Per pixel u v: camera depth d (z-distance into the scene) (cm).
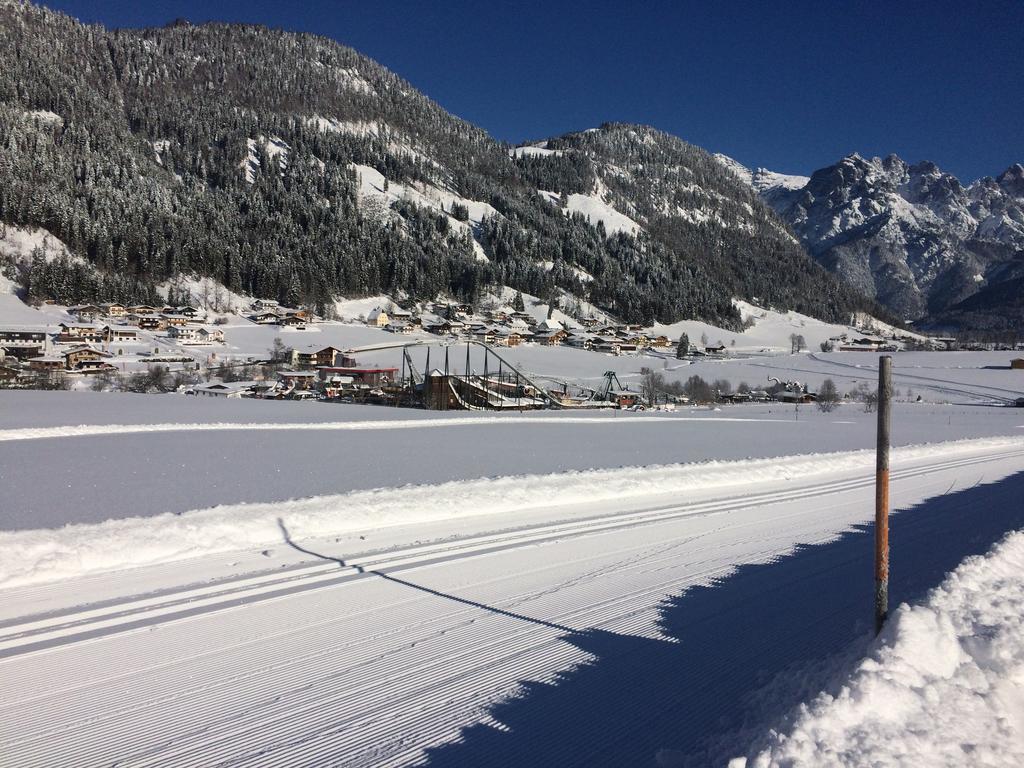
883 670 422
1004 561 706
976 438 3123
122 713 450
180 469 1578
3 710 452
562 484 1370
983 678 433
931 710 388
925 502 1336
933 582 738
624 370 10438
